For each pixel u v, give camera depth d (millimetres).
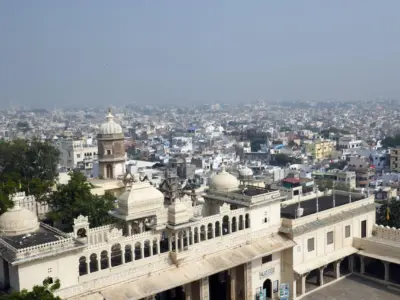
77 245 44406
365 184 148250
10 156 100750
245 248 58750
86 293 45312
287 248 63156
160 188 72750
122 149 96250
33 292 36094
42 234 46594
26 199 75812
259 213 61688
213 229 56375
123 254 48656
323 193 82250
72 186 72562
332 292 66250
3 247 43469
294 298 63406
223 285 63500
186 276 51438
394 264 73625
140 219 53531
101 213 70125
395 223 83125
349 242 71688
